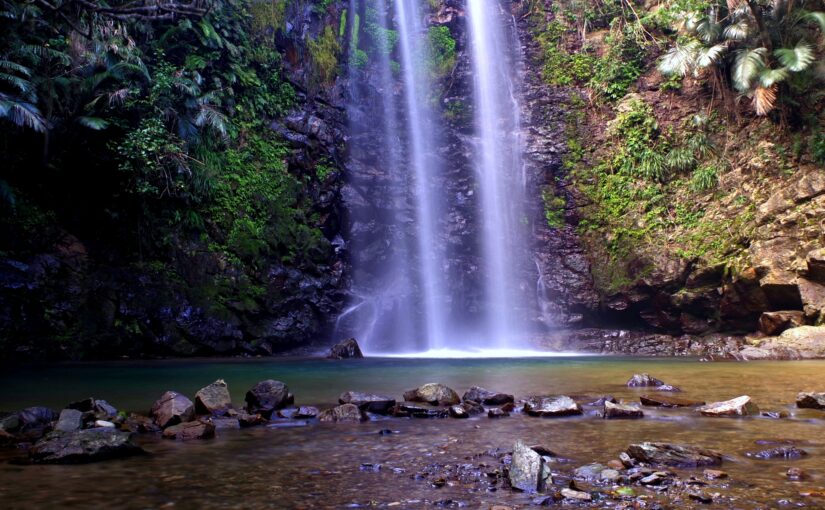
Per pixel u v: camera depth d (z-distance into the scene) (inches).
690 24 735.7
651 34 828.6
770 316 579.5
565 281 734.5
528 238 776.3
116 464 126.3
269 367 410.0
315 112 737.0
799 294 566.9
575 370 371.6
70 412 166.4
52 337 490.6
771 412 186.5
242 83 663.8
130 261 552.7
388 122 816.9
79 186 556.7
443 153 829.8
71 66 518.0
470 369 383.9
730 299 619.5
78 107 524.1
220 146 629.9
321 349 622.5
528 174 808.9
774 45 704.4
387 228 745.6
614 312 703.1
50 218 531.8
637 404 199.3
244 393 256.7
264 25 711.1
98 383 301.3
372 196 752.3
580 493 100.0
